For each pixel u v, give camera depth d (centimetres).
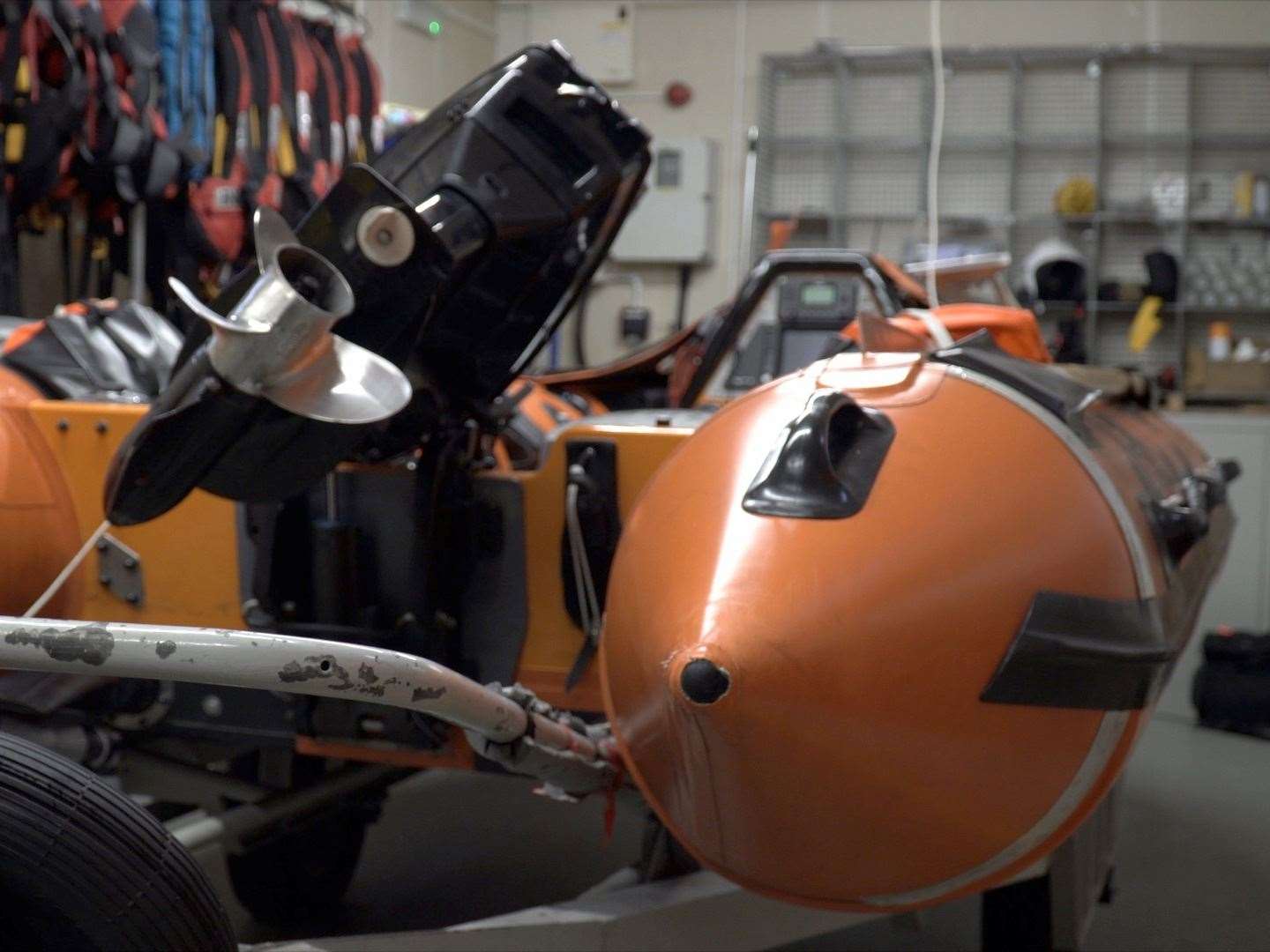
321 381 145
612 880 172
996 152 784
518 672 176
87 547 162
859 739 117
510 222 164
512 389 243
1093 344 741
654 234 786
